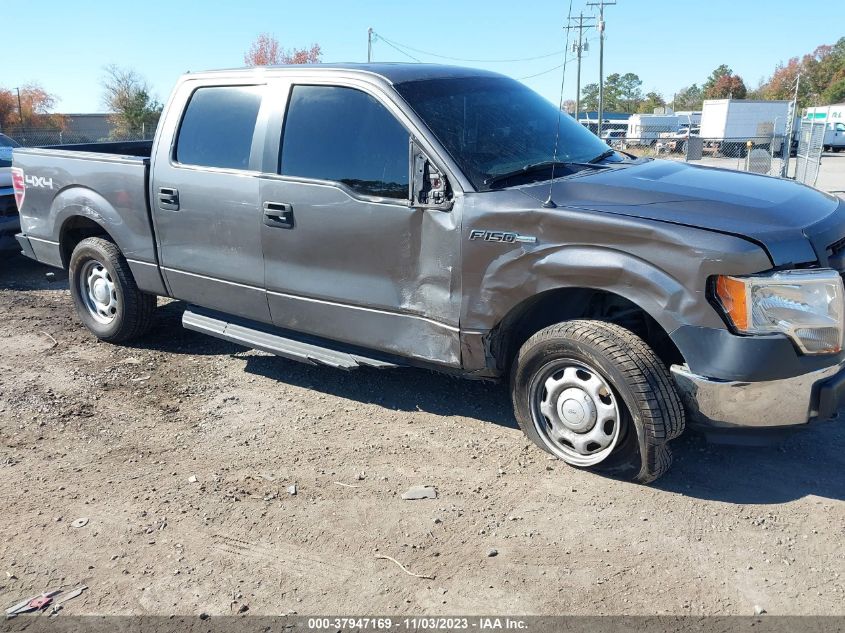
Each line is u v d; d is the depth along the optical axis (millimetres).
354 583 3174
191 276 5305
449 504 3734
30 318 7000
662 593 3045
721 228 3416
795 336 3350
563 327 3799
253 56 57219
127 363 5809
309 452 4328
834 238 3584
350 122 4445
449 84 4574
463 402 4926
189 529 3600
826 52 108562
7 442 4539
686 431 4414
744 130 41250
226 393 5203
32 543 3516
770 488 3793
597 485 3855
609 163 4547
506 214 3822
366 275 4379
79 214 5934
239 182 4832
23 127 45281
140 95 48938
